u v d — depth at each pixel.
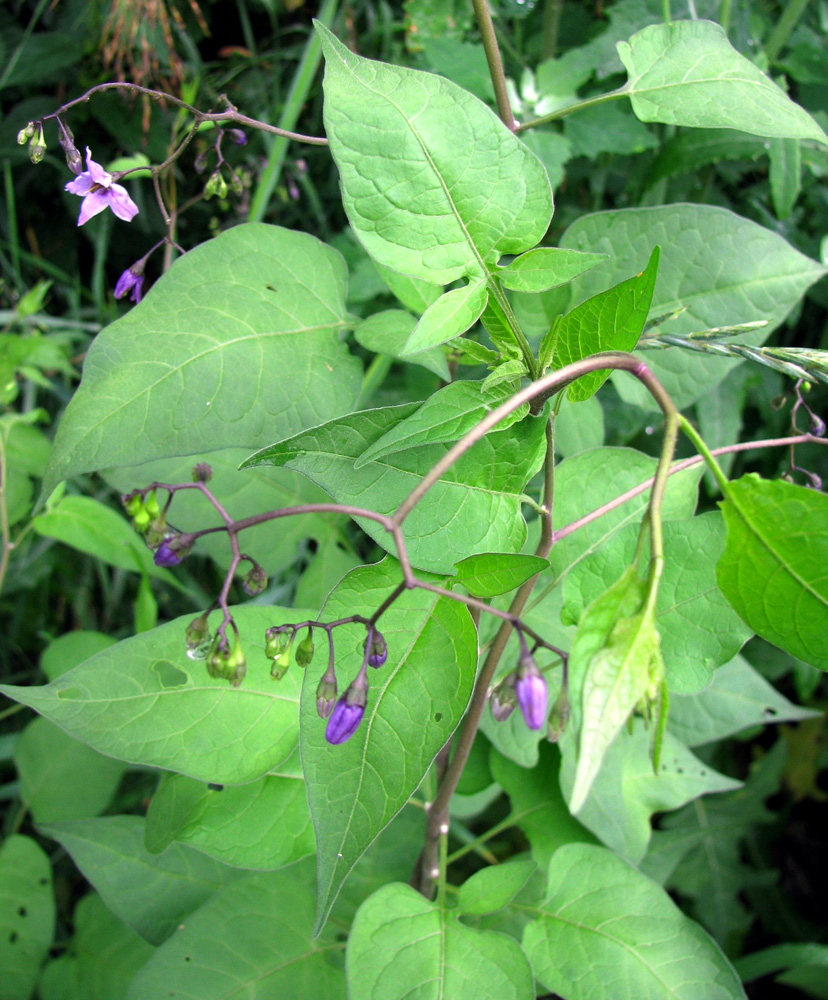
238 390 0.22
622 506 0.25
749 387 0.39
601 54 0.35
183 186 0.46
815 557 0.16
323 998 0.24
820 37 0.40
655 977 0.23
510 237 0.18
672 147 0.36
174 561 0.18
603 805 0.28
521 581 0.19
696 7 0.36
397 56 0.42
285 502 0.31
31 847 0.33
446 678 0.19
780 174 0.35
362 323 0.24
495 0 0.41
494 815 0.40
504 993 0.21
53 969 0.32
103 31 0.42
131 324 0.22
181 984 0.24
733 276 0.26
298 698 0.23
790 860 0.44
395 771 0.18
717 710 0.31
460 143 0.17
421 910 0.23
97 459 0.20
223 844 0.24
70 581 0.45
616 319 0.18
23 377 0.45
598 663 0.14
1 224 0.47
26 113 0.46
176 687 0.23
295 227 0.46
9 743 0.38
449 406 0.18
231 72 0.45
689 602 0.23
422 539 0.19
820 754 0.43
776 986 0.41
